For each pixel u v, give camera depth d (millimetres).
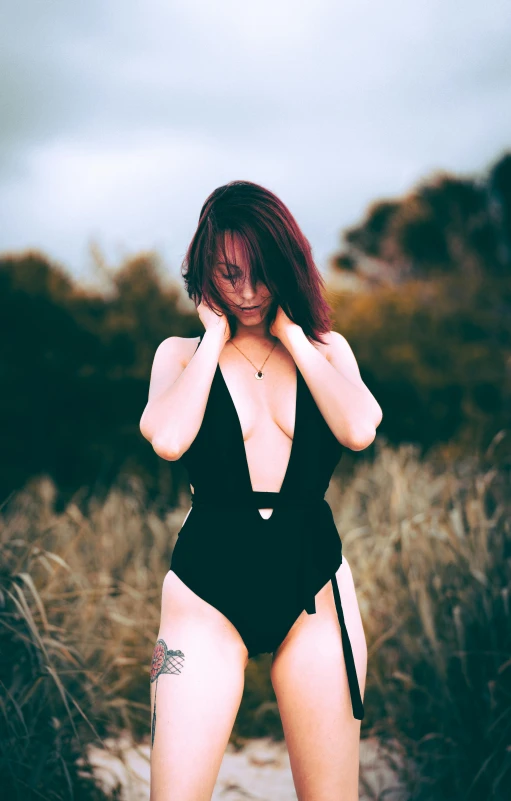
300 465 1869
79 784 2674
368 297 8242
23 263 6730
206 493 1864
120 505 5125
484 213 12219
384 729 3182
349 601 1870
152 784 1689
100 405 6363
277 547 1817
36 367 6332
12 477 6098
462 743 2826
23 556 2869
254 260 1819
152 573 4305
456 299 8711
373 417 1875
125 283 6961
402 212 12805
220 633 1773
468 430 6801
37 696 2625
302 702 1786
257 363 1950
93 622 3346
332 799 1774
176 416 1797
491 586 3037
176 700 1707
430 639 2926
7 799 2408
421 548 3422
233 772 3217
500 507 3439
